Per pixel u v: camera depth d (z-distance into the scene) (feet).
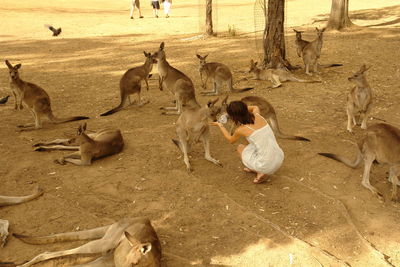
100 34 57.00
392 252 14.66
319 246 14.80
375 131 17.61
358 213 16.65
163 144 22.39
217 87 31.83
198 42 50.88
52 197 17.31
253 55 44.14
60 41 52.06
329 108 28.12
